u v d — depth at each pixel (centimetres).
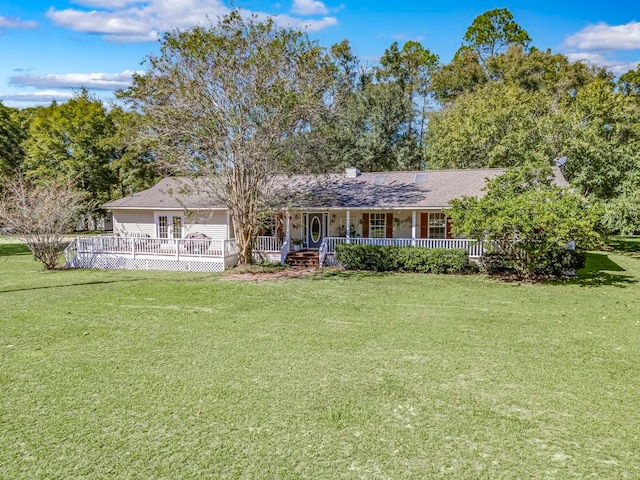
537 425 525
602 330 906
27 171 3425
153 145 1783
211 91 1683
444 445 483
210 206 2012
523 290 1347
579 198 1500
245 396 603
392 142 3572
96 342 838
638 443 484
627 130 2492
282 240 2138
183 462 453
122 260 1934
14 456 461
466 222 1505
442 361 733
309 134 1780
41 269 1878
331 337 868
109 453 468
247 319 1010
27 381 653
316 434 506
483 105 2786
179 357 755
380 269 1777
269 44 1644
